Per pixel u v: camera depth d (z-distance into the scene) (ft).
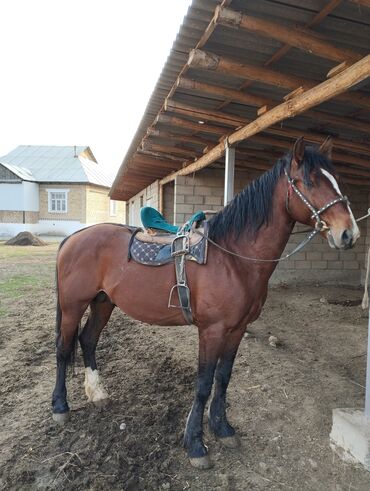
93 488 7.04
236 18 7.86
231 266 7.70
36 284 27.61
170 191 32.58
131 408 9.78
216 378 8.57
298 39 8.50
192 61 9.40
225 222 8.00
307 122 14.74
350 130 15.62
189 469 7.68
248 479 7.47
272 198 7.69
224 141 16.21
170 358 13.12
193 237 8.27
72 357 9.64
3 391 10.72
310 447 8.42
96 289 9.33
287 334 16.69
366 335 16.65
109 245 9.18
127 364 12.71
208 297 7.63
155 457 7.94
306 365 13.01
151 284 8.38
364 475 7.43
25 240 65.16
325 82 9.53
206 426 9.13
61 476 7.36
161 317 8.52
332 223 6.83
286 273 27.99
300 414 9.72
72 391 10.86
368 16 8.18
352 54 8.95
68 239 9.84
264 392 10.85
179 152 20.72
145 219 9.52
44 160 99.66
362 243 28.73
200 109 13.67
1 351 13.76
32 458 7.88
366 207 28.43
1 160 100.32
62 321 9.51
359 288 27.43
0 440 8.46
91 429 8.88
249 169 25.50
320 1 7.72
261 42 9.30
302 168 7.18
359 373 12.62
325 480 7.44
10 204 85.35
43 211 90.63
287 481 7.42
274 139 16.85
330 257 28.48
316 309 21.24
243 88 12.01
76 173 91.76
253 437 8.79
